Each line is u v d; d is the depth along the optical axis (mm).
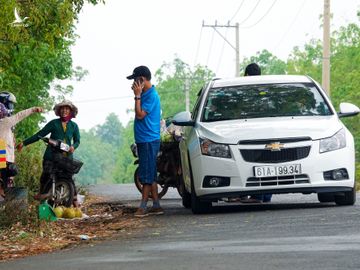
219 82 16719
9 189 14578
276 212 14219
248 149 14602
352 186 14883
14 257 10414
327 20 41531
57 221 15164
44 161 16781
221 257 8875
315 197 18703
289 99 16047
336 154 14703
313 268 7906
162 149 20797
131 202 20562
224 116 15719
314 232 10828
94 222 14781
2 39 19188
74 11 19938
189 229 12266
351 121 80812
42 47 34562
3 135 15906
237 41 73750
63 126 17047
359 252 8742
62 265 8875
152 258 9062
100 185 35625
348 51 94312
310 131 14734
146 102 15711
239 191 14570
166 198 21844
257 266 8148
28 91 36750
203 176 14734
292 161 14555
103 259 9195
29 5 18453
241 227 12055
